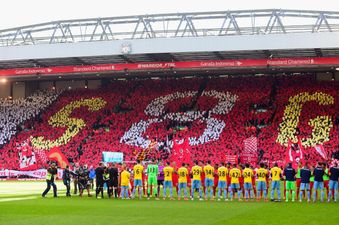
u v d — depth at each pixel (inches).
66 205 1130.0
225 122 2642.7
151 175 1322.6
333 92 2699.3
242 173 1289.4
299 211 978.7
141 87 3038.9
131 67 2481.5
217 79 2972.4
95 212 975.6
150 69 2465.6
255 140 2443.4
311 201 1227.9
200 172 1295.5
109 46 2384.4
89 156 2596.0
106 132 2743.6
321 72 2847.0
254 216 897.5
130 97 2977.4
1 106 3093.0
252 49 2250.2
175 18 2465.6
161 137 2628.0
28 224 799.1
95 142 2687.0
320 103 2632.9
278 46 2225.6
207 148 2498.8
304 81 2832.2
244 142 2469.2
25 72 2618.1
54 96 3112.7
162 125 2711.6
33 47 2476.6
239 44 2265.0
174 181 1411.2
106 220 847.1
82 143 2696.9
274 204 1147.3
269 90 2815.0
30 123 2920.8
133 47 2359.7
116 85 3102.9
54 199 1315.2
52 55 2453.2
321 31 2190.0
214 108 2760.8
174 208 1050.7
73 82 3193.9
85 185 1413.6
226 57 2508.6
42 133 2822.3
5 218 881.5
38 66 2755.9
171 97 2910.9
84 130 2787.9
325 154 2288.4
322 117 2529.5
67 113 2940.5
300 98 2699.3
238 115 2672.2
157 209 1029.8
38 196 1425.9
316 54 2444.6
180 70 2544.3
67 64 2699.3
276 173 1234.6
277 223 795.4
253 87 2864.2
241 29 2439.7
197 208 1050.7
